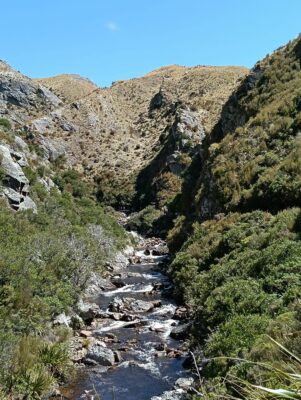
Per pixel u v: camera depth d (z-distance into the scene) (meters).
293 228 18.31
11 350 13.12
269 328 10.13
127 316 21.42
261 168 26.59
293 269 14.38
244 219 23.44
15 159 39.62
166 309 22.66
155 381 14.02
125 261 38.25
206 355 12.12
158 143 94.00
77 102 112.62
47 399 12.51
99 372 14.90
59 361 14.35
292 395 3.04
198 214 32.09
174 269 26.88
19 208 31.81
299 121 29.03
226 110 43.47
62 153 89.38
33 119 98.00
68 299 20.06
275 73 39.62
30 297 17.89
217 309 14.84
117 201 79.12
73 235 29.91
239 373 8.76
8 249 20.88
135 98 135.25
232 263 18.23
